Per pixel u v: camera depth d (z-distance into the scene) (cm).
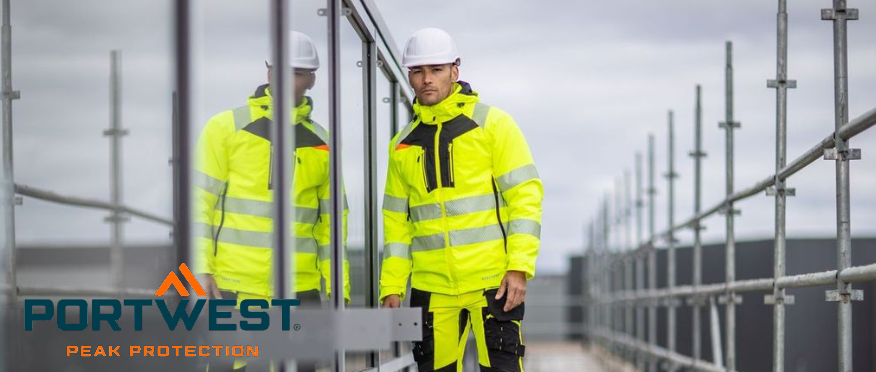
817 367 1323
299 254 365
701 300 933
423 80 454
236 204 342
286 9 303
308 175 375
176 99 265
